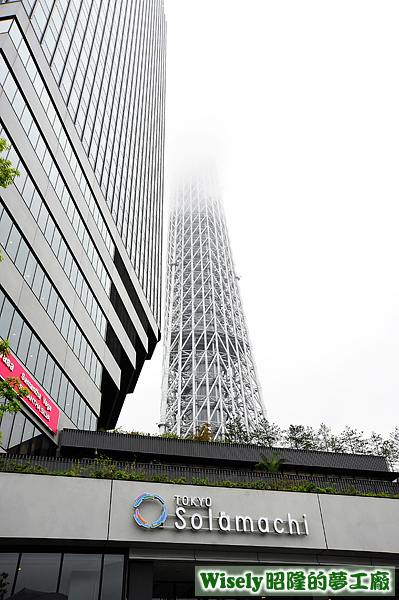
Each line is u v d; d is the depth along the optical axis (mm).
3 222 28062
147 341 59344
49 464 24828
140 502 19875
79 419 36875
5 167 17609
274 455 33406
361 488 27266
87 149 44750
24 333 29266
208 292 149875
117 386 46469
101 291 43938
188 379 121688
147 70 85625
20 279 29234
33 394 29500
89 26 50250
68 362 35375
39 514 18484
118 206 53188
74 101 42812
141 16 85188
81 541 18578
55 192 35938
